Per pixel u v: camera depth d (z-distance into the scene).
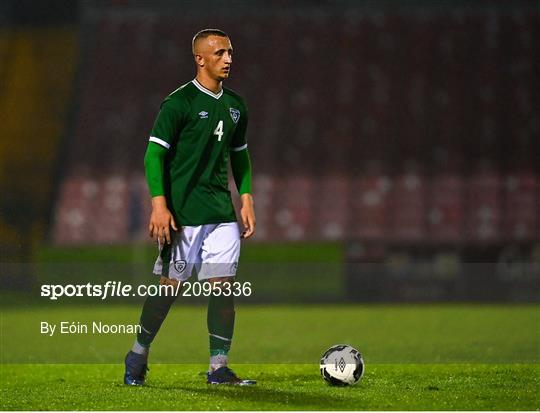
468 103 104.44
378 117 103.75
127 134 101.94
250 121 102.69
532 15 109.94
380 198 98.31
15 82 109.81
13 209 96.94
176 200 23.02
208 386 23.91
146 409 20.61
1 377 28.86
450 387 23.95
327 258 80.31
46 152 102.81
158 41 107.94
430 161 100.81
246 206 24.45
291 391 23.06
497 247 91.75
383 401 21.45
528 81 105.50
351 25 110.56
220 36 22.98
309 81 105.81
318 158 100.69
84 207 97.12
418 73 106.56
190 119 22.69
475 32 109.12
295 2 112.31
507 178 99.44
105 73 105.88
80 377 28.52
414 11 111.25
